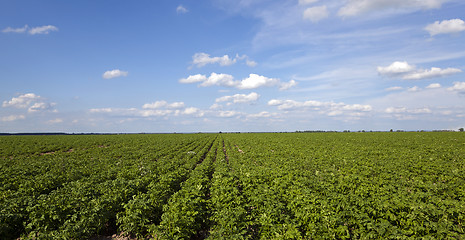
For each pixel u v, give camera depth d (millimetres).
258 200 11508
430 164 22906
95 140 70375
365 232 9383
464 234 9758
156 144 56094
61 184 17422
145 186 15750
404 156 28750
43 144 54938
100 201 11742
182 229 9766
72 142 61688
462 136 66000
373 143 49594
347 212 10391
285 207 11570
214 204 12047
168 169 21516
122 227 11242
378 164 24234
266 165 24875
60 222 10836
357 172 20453
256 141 60625
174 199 11969
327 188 14477
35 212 10508
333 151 35750
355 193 13891
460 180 16391
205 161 27203
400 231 9016
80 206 11695
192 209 10867
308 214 10219
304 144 49000
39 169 22141
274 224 9531
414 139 57656
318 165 24156
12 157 36281
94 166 23969
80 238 9812
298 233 8766
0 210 10516
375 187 14289
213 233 9203
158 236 9320
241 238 8508
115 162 27469
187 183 15406
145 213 11305
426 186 15109
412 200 11516
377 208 10898
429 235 8953
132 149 44406
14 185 16328
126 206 11281
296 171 19547
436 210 10227
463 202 11789
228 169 21750
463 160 25812
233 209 10797
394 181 16578
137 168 21344
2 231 9883
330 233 9164
